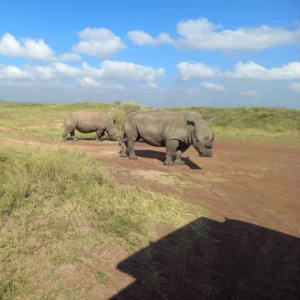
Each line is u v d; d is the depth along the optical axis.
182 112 10.03
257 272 4.67
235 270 4.64
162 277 4.24
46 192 6.21
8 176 6.53
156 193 7.11
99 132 16.31
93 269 4.15
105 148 13.40
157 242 5.02
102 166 8.88
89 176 7.20
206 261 4.74
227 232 5.70
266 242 5.54
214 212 6.52
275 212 7.02
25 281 3.71
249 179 9.50
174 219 5.82
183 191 7.62
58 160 8.06
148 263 4.46
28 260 4.09
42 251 4.31
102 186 6.78
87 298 3.64
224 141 18.19
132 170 9.05
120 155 11.38
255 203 7.47
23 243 4.38
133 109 22.98
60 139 16.20
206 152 9.18
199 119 9.62
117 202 6.12
